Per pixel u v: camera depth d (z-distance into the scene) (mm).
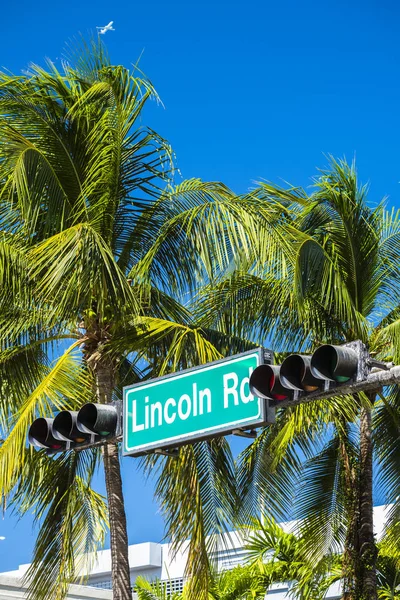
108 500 14289
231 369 6008
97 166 14242
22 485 15148
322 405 16016
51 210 14062
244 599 22328
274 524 22641
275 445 17188
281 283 16391
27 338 14891
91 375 14500
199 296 16734
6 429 14539
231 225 13383
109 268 12469
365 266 17391
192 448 13289
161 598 24406
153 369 14797
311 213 17109
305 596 21125
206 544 14648
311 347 17516
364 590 17219
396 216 17953
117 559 13930
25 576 14727
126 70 14898
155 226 15148
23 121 14609
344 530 19016
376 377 5652
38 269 12383
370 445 17844
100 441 6898
